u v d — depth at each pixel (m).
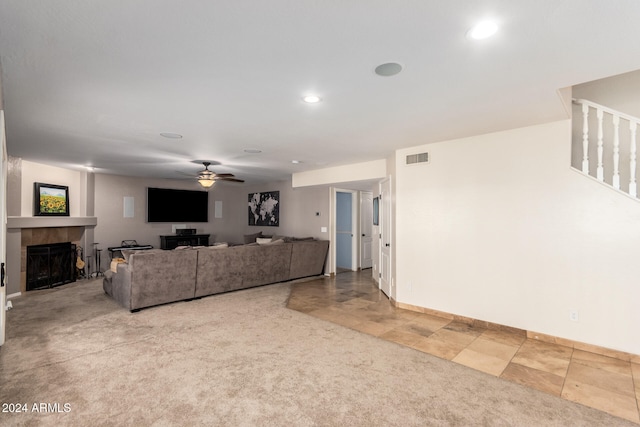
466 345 3.16
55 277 5.78
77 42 1.75
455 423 1.97
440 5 1.44
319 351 3.00
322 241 6.72
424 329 3.60
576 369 2.68
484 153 3.68
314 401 2.20
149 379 2.47
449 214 3.95
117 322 3.76
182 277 4.56
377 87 2.36
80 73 2.13
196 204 8.53
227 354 2.92
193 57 1.92
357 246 7.52
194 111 2.89
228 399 2.21
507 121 3.20
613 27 1.60
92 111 2.88
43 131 3.55
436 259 4.06
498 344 3.19
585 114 3.15
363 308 4.41
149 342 3.18
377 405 2.16
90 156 5.00
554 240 3.23
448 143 3.96
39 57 1.91
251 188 8.98
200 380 2.46
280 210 8.11
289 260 6.10
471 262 3.77
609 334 2.95
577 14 1.50
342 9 1.47
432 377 2.54
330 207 6.94
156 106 2.76
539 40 1.73
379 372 2.61
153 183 7.79
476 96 2.54
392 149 4.46
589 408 2.14
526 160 3.39
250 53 1.88
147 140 3.96
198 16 1.52
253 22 1.57
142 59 1.95
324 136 3.76
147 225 7.69
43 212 5.80
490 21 1.56
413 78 2.21
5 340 3.20
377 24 1.59
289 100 2.62
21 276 5.29
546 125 3.28
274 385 2.40
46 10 1.47
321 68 2.06
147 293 4.23
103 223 6.97
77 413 2.04
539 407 2.15
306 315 4.09
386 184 5.14
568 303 3.15
